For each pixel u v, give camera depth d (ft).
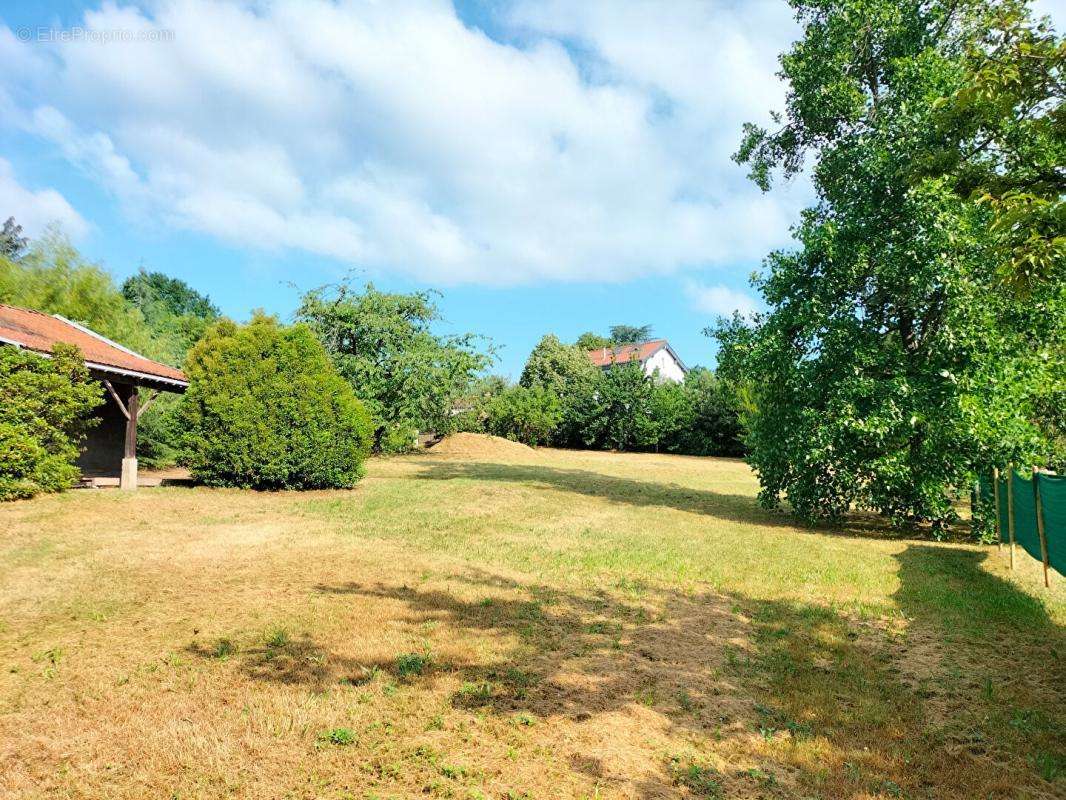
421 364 95.04
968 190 33.19
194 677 16.03
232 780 11.80
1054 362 40.19
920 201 38.17
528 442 148.25
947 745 14.62
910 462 40.98
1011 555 33.14
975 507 41.04
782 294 46.16
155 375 50.60
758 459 48.47
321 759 12.64
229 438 50.93
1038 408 45.42
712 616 23.45
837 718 15.69
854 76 49.93
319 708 14.62
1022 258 19.29
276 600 22.62
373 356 96.63
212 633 19.16
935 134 36.78
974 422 37.68
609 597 25.23
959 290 37.24
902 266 40.22
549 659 18.42
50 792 11.25
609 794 11.98
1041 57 21.35
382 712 14.64
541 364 200.64
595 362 228.63
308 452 52.16
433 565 28.81
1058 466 45.27
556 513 46.80
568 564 30.50
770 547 36.91
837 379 42.83
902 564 33.22
